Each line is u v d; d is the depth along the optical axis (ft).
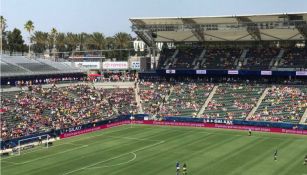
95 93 419.74
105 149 277.85
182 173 216.95
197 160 245.24
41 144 290.97
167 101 412.77
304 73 384.88
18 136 289.12
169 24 420.77
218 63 440.45
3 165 234.79
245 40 445.37
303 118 345.72
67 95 394.52
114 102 410.31
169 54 474.90
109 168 228.63
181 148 280.10
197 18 396.57
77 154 262.67
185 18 399.85
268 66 415.03
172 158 251.39
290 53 422.82
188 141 303.89
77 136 324.80
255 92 401.70
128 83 458.50
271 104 376.27
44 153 265.13
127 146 287.69
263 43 444.55
